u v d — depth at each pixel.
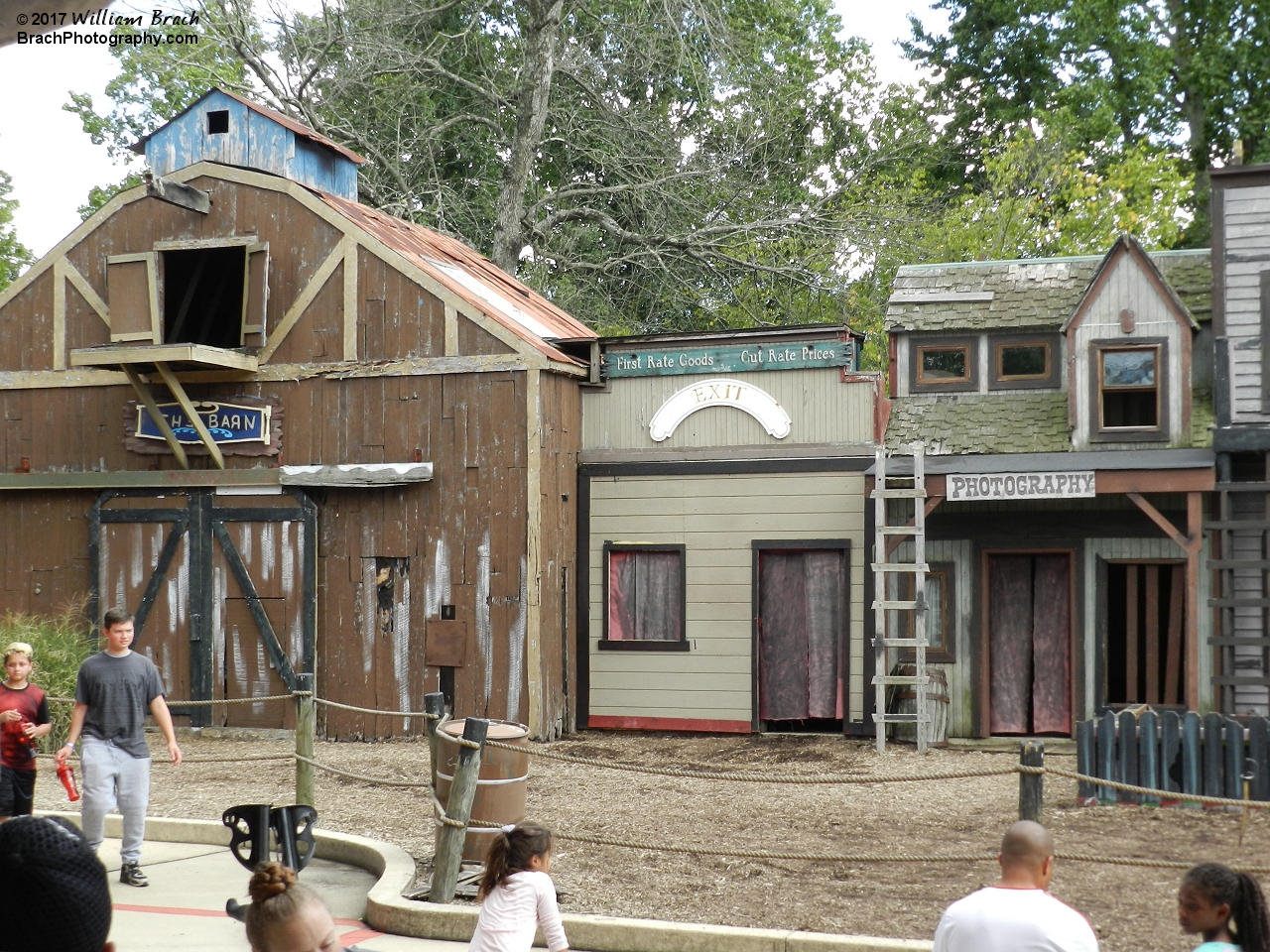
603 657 15.81
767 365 15.48
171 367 15.42
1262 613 13.52
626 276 28.53
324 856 9.58
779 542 15.36
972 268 15.87
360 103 27.53
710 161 27.67
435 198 27.69
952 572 14.88
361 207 17.31
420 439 15.12
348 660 15.20
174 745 8.69
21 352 16.41
